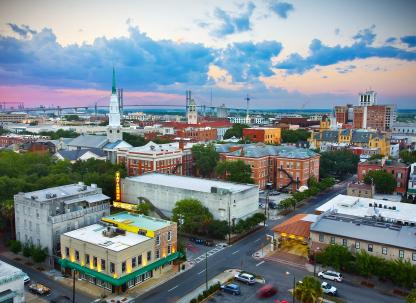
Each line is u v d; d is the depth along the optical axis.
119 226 84.94
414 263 74.81
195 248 95.62
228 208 102.69
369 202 108.69
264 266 84.44
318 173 171.38
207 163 170.25
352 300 69.06
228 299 69.88
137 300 69.62
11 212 96.31
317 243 85.56
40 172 139.25
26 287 74.75
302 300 56.59
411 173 146.75
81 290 74.12
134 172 165.00
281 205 124.38
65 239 79.88
